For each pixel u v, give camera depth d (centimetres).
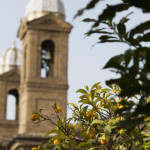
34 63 4897
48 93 4862
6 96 6650
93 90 459
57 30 4962
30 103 4803
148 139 418
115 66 214
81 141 446
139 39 226
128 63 212
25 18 5038
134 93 213
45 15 4950
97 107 458
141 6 200
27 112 4762
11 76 6756
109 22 246
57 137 443
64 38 4975
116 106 445
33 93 4838
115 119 411
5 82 6706
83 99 460
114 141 433
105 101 457
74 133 448
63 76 4916
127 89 212
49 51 4966
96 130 443
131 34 227
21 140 4284
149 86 209
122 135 406
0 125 6294
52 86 4866
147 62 206
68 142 435
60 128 443
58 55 4950
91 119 456
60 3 5209
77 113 458
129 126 215
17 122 6347
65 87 4875
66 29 4966
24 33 5038
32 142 4231
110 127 405
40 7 5128
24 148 4266
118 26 238
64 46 4962
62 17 5166
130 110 220
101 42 245
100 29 245
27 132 4544
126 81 212
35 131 4438
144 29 219
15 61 7488
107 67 218
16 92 6819
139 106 210
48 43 4981
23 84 4975
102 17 205
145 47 207
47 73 4984
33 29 4941
